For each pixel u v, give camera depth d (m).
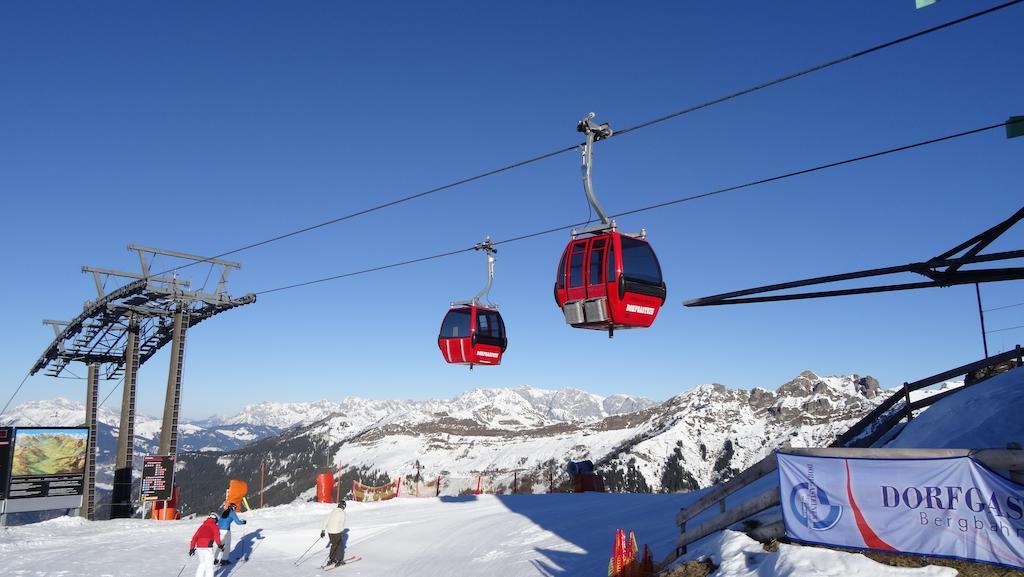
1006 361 25.55
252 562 23.58
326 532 23.17
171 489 38.44
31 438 34.28
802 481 12.35
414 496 44.38
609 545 21.06
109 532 28.52
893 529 11.14
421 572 21.45
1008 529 10.05
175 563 22.59
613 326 19.08
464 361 25.38
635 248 18.30
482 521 28.45
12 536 26.78
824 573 10.85
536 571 19.14
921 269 14.29
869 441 25.47
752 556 12.73
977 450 10.57
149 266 41.22
